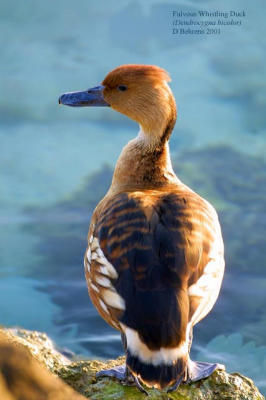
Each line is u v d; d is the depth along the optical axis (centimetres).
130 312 634
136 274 649
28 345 802
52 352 816
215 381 739
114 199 739
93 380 756
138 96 879
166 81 888
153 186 858
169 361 613
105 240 693
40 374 496
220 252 721
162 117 871
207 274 672
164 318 620
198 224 697
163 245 662
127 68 890
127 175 871
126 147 883
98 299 713
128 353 623
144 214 692
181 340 618
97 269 695
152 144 867
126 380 739
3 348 494
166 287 637
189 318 636
